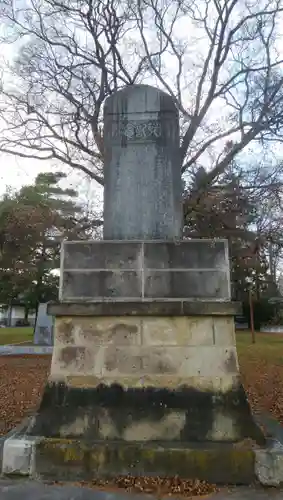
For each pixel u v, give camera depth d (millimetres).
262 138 12234
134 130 6379
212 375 5082
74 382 5191
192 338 5176
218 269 5469
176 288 5438
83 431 5047
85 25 13312
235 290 26234
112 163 6312
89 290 5500
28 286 31312
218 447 4738
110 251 5605
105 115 6465
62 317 5352
